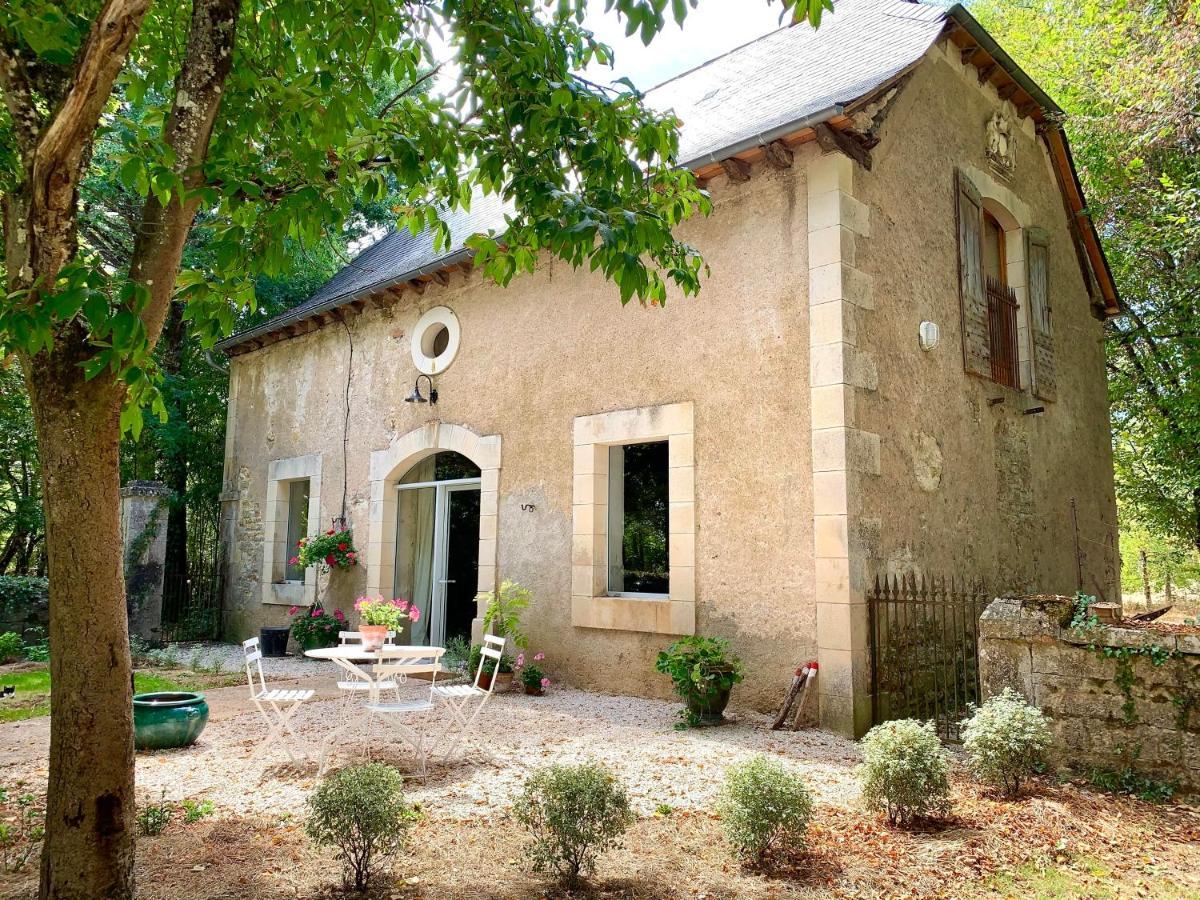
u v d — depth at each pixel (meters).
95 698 2.87
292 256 3.88
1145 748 4.57
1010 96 9.25
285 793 4.51
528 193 3.63
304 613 10.85
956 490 7.47
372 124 3.93
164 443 14.12
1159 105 9.58
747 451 6.75
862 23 8.91
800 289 6.57
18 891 3.13
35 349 2.46
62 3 3.30
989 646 5.17
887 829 3.95
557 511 8.14
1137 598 19.62
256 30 4.13
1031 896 3.27
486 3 3.64
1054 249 10.09
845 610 5.96
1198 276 9.69
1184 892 3.33
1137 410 12.19
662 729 6.08
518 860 3.56
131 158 2.96
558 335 8.38
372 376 10.55
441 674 8.70
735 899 3.18
